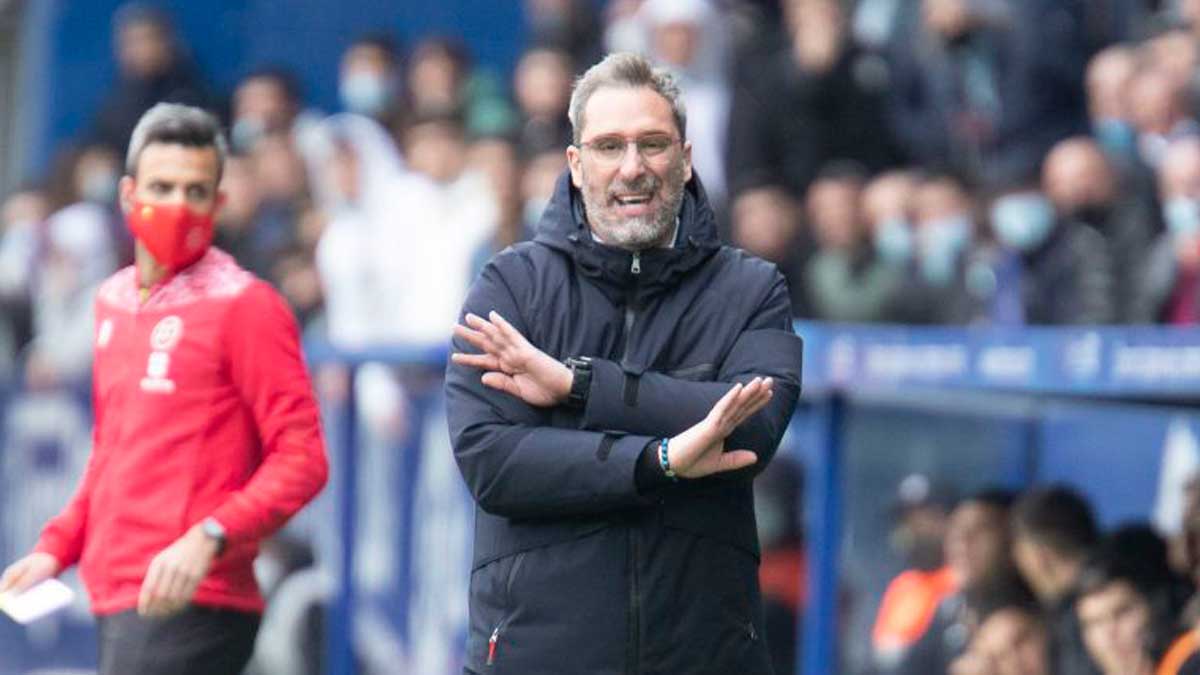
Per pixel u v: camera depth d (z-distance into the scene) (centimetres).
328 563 3109
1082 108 3819
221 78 5562
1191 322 3081
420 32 5447
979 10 3847
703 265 1753
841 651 2672
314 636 3112
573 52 4334
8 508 3969
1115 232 3262
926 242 3569
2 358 4725
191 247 2012
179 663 1983
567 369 1695
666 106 1720
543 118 4088
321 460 1995
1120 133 3484
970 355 2430
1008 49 3828
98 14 5681
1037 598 2572
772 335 1741
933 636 2633
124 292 2052
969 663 2575
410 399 3027
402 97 4553
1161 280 3125
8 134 5850
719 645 1719
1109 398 2489
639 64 1727
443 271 3872
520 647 1711
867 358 2514
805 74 3909
